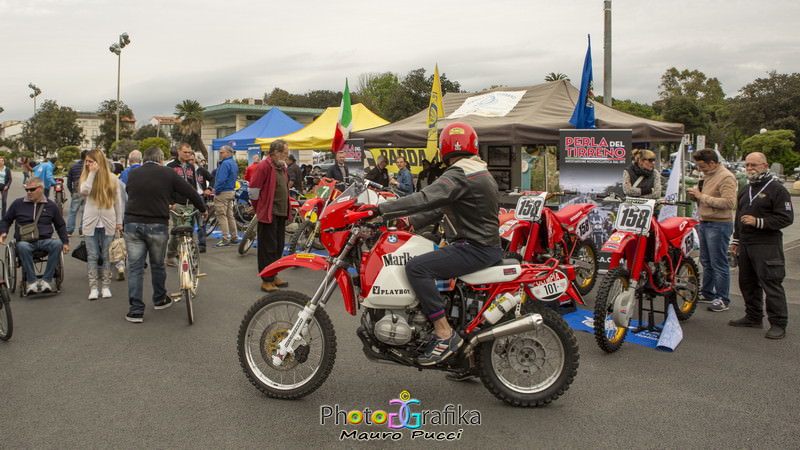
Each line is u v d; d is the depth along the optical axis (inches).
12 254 297.3
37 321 250.4
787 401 167.5
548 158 641.0
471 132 158.9
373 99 3009.4
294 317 186.5
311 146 658.2
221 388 175.9
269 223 301.9
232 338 226.4
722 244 272.4
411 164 569.0
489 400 168.1
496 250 157.5
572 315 266.5
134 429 148.3
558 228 276.5
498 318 157.5
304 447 139.4
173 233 260.4
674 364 199.8
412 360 156.3
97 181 286.5
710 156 274.2
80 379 183.2
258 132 803.4
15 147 3390.7
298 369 187.6
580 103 391.2
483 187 153.0
